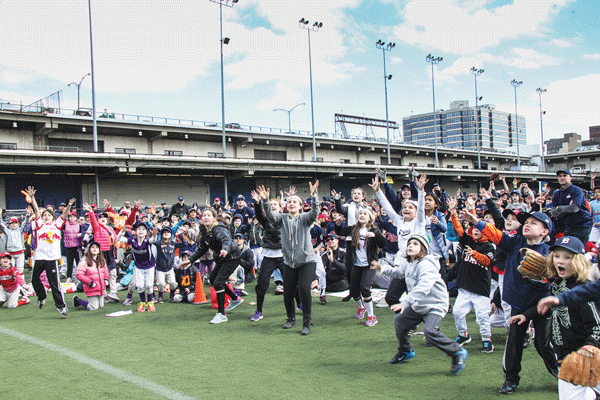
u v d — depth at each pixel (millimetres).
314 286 8102
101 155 24109
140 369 4816
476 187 56281
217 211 15398
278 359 5133
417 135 134125
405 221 6105
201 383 4355
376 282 9336
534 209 9703
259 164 31203
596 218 10656
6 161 21188
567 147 93812
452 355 4547
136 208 8664
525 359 5020
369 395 3992
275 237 7324
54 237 7992
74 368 4875
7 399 4027
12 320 7586
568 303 3066
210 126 35781
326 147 43969
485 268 5379
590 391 3037
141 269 8242
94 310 8438
